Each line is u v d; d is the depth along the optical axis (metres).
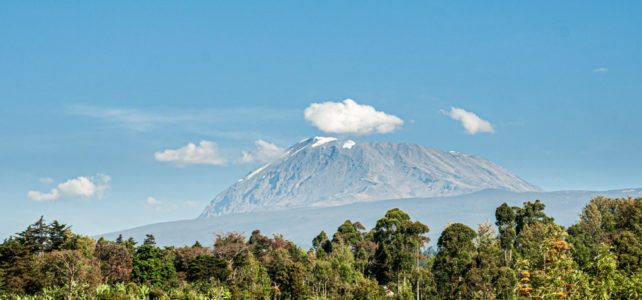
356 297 125.44
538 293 45.66
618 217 156.88
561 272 45.50
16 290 102.19
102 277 114.31
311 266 145.62
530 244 135.75
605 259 47.53
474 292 104.25
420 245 149.38
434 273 126.69
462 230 131.88
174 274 131.12
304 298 121.69
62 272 106.38
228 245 147.88
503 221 148.62
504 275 103.31
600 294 44.91
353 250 185.25
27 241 129.75
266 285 125.69
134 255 132.62
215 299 115.00
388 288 146.12
